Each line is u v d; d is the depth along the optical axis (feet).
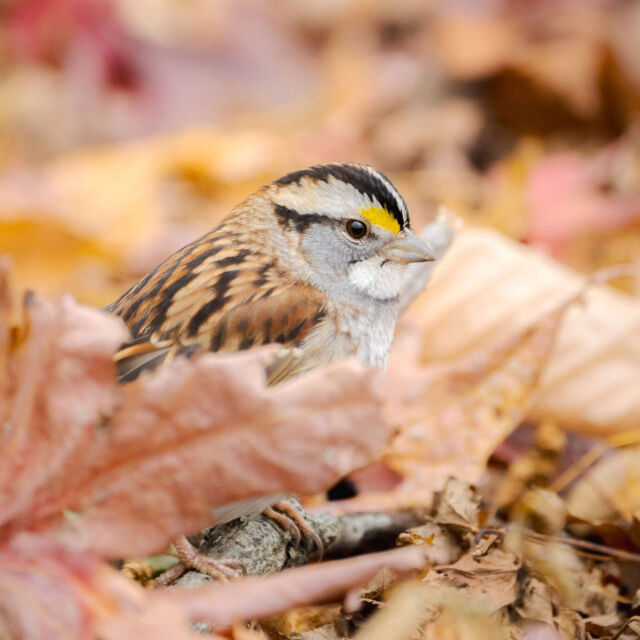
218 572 21.02
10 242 42.09
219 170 49.26
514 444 29.84
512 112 54.29
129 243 44.52
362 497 25.61
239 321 23.30
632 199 45.19
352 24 67.67
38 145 54.70
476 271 33.01
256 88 61.82
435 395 27.99
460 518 22.91
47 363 16.67
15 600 15.70
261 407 16.33
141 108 59.06
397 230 25.71
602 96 53.01
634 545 24.22
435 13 65.62
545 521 24.35
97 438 16.55
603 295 32.35
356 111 55.98
